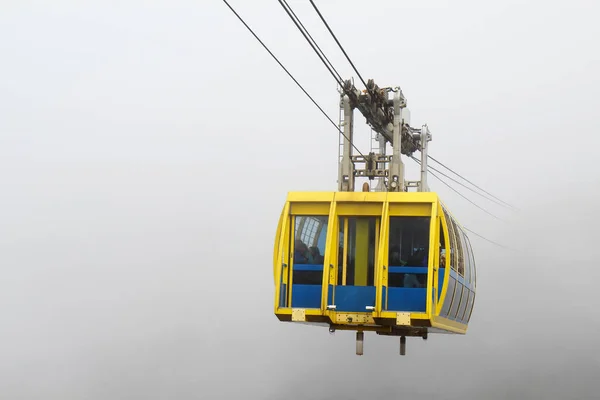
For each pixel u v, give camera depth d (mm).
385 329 20031
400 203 19344
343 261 19453
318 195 19766
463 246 22422
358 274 19359
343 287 19359
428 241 19094
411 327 20188
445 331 21344
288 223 19766
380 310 18609
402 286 19094
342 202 19609
